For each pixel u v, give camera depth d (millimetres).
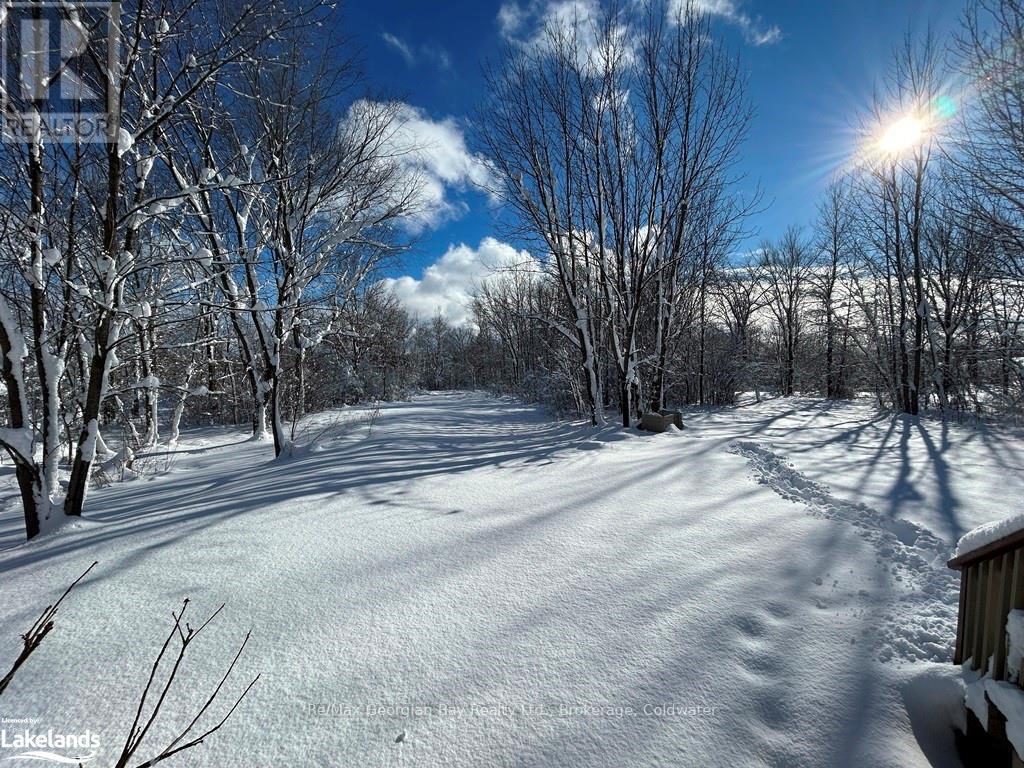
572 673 2428
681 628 2762
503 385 42594
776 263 27422
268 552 3904
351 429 12891
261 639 2727
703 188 12156
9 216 4949
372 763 1951
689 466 6781
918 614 2840
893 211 16438
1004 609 2090
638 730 2094
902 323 16094
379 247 11086
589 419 15359
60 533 4555
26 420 4613
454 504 5180
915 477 6098
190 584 3365
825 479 6004
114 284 4926
